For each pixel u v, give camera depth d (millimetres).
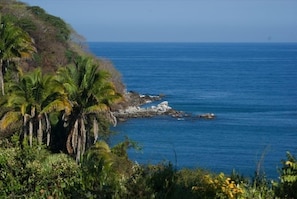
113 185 11844
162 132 74062
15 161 14250
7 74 55062
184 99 113438
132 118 84875
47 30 82562
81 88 39656
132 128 76750
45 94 38094
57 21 90688
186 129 77125
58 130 42250
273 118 89500
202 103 107312
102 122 52031
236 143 67500
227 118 88312
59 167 13836
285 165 13117
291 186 12891
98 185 12281
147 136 70875
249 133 75062
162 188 12625
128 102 93250
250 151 61969
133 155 58469
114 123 40875
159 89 133875
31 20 79625
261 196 12695
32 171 13641
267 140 69750
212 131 76000
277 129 78625
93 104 39344
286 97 119812
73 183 12703
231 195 11984
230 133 74812
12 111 38438
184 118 86688
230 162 56031
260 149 63156
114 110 86188
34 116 38406
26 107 37406
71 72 40562
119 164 27891
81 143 39562
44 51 76562
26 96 38000
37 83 38406
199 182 13508
